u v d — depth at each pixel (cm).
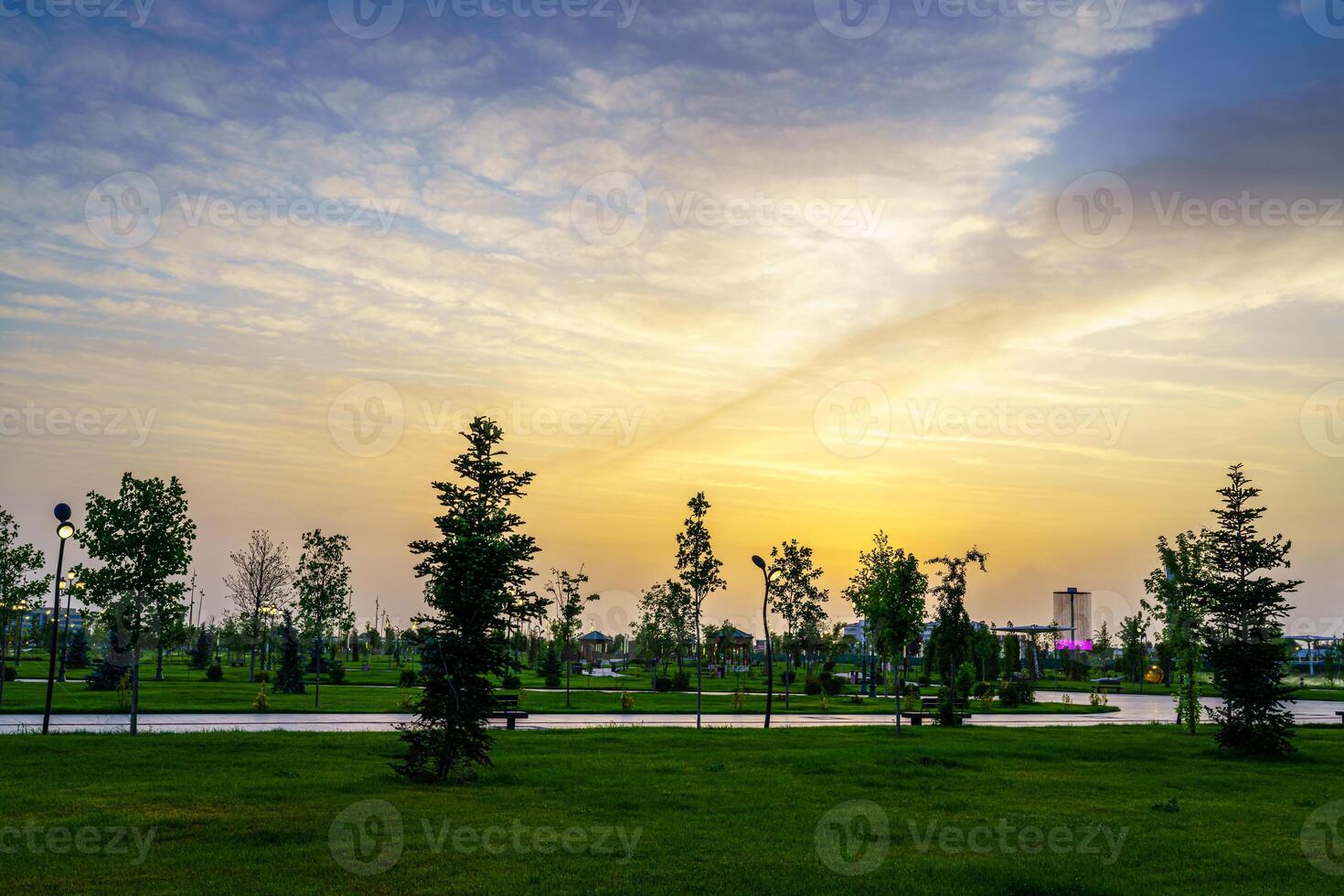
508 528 2291
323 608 5988
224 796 1892
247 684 7050
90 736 2894
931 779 2503
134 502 3303
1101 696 7575
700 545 4588
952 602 5741
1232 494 3553
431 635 2277
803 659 12888
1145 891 1393
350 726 3794
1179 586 4341
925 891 1361
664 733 3659
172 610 3338
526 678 9300
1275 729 3275
